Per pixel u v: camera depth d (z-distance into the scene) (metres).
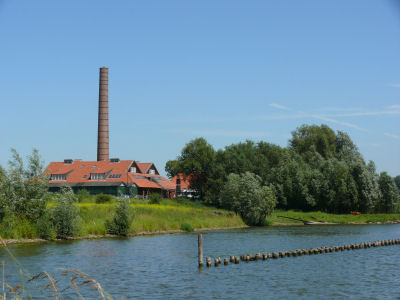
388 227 77.38
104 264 31.31
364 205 103.00
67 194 49.41
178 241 47.50
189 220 68.44
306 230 68.12
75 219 49.47
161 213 68.81
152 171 139.25
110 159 126.50
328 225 83.94
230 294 22.75
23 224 45.34
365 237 56.47
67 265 30.30
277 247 43.66
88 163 127.69
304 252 38.84
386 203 107.50
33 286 23.28
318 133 132.38
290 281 26.39
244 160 119.50
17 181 45.44
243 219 80.81
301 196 104.81
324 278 27.45
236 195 83.31
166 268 30.22
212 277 27.34
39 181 46.97
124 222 53.91
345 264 33.38
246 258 34.53
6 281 24.20
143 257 35.03
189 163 126.94
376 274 29.06
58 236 47.94
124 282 25.33
